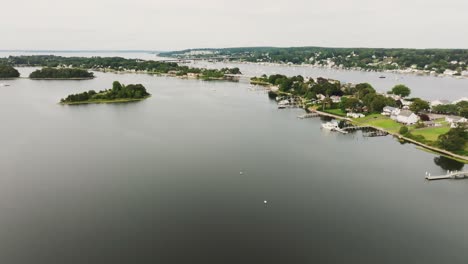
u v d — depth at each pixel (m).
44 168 125.75
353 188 112.88
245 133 182.00
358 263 74.88
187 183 114.69
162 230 86.56
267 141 167.12
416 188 113.88
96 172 122.81
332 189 111.94
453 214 96.62
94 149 149.12
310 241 82.88
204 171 125.44
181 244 80.69
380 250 79.62
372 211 97.81
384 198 106.00
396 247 80.94
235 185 113.75
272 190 110.38
